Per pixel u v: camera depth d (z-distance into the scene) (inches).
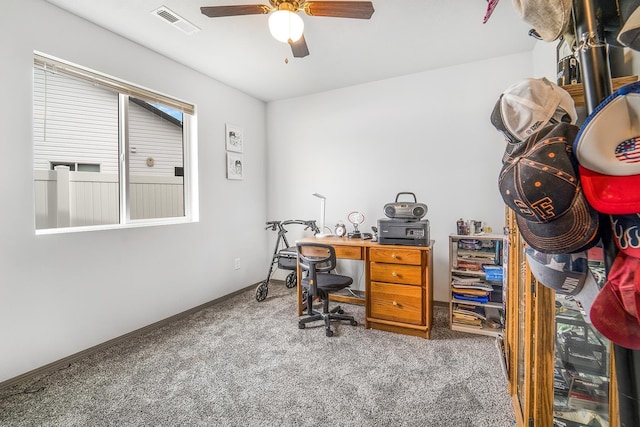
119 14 78.7
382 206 125.7
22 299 69.4
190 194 117.0
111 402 61.6
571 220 21.4
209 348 84.4
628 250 20.0
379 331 95.0
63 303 76.4
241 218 137.3
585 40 22.9
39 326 72.0
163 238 102.2
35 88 78.2
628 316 20.7
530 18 27.1
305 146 142.6
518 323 53.9
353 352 81.4
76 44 79.0
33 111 71.5
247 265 140.8
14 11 67.9
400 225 93.4
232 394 63.9
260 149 149.4
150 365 75.6
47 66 75.2
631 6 21.8
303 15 78.9
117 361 77.7
